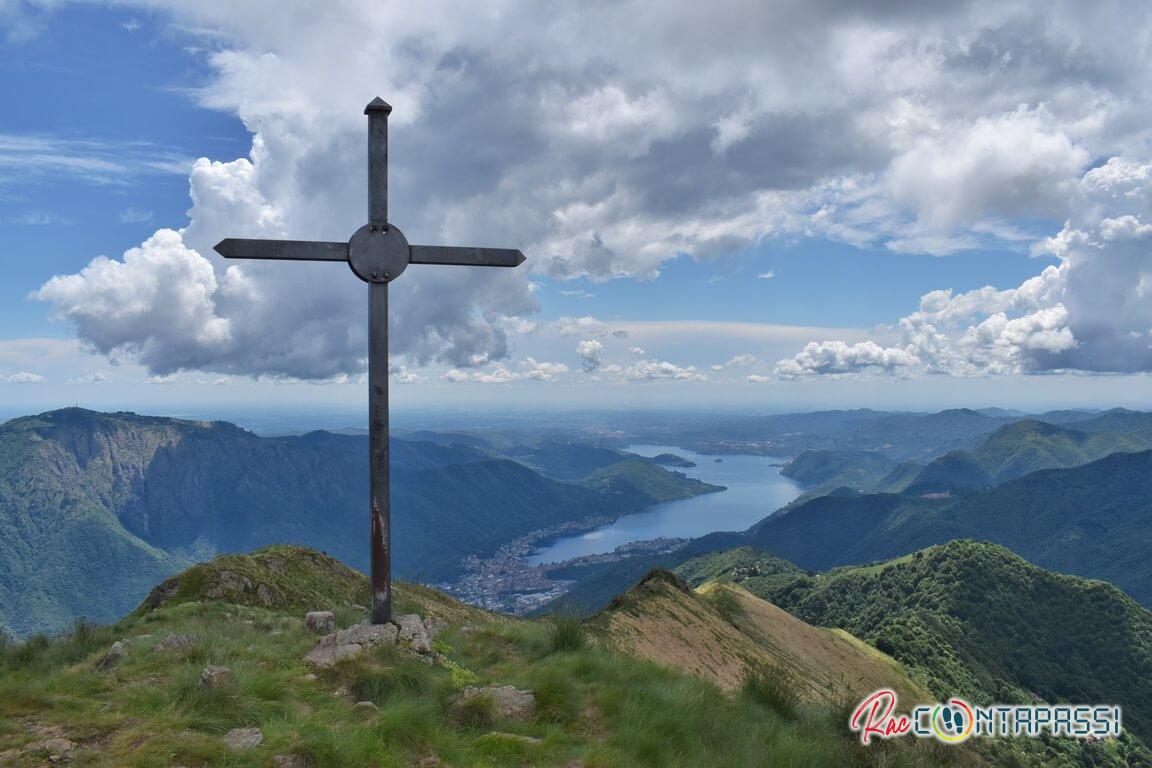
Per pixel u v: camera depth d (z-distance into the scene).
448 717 7.51
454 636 11.07
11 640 11.39
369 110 10.30
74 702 7.02
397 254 10.43
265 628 13.49
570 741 7.29
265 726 6.58
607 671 9.45
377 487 10.28
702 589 87.31
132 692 7.27
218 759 5.79
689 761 7.05
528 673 9.17
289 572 25.25
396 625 10.16
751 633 56.47
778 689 9.94
